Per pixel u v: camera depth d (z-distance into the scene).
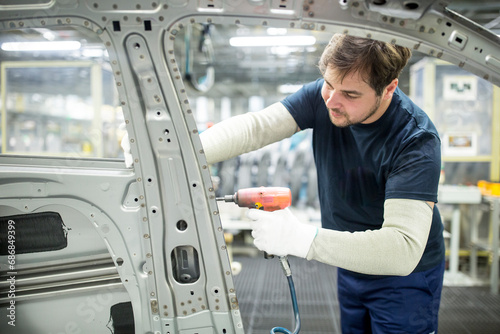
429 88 4.11
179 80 1.10
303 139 5.27
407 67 1.49
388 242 1.13
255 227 1.21
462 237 4.45
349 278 1.70
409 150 1.25
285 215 1.20
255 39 3.75
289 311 3.39
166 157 1.13
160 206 1.14
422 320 1.58
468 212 4.38
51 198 1.17
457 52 1.06
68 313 1.28
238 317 1.19
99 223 1.17
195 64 4.89
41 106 4.59
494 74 1.08
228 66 6.35
